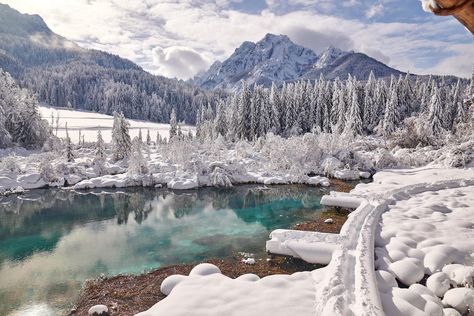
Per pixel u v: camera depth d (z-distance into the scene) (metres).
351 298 9.71
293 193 32.47
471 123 47.09
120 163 45.97
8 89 61.50
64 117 122.00
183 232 21.81
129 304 12.81
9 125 56.28
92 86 173.62
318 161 42.59
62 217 25.86
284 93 74.00
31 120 56.88
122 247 19.28
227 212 26.56
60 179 37.25
